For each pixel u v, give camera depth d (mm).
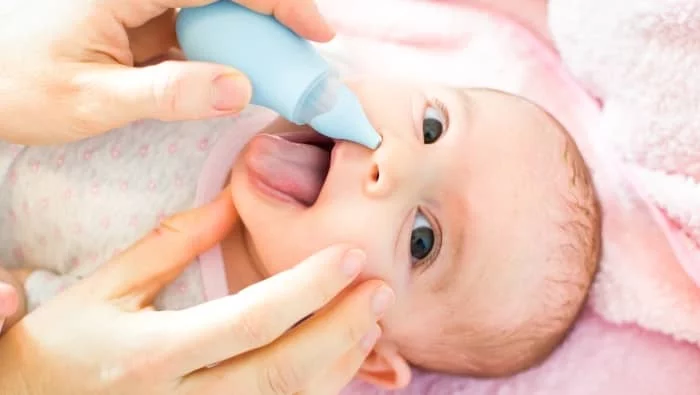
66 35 719
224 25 692
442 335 827
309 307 662
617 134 917
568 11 963
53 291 804
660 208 881
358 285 721
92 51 727
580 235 851
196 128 853
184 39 715
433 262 781
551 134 854
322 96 698
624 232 914
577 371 923
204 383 670
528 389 929
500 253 794
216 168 836
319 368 683
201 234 753
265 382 674
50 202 833
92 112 703
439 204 771
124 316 694
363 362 809
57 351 679
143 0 719
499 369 893
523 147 822
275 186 749
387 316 788
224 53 691
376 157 725
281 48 688
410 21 1113
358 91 785
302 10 695
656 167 891
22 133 752
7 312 659
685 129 859
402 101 781
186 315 674
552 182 828
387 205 728
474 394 943
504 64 1074
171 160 841
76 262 838
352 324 684
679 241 870
